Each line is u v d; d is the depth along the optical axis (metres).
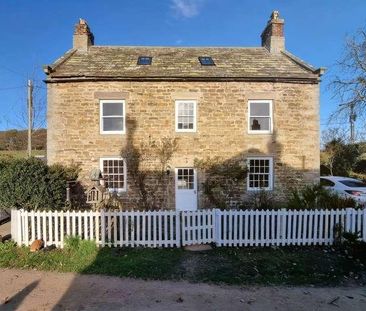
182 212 9.41
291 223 9.59
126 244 9.29
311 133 15.77
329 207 10.27
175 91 15.38
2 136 32.88
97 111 15.23
